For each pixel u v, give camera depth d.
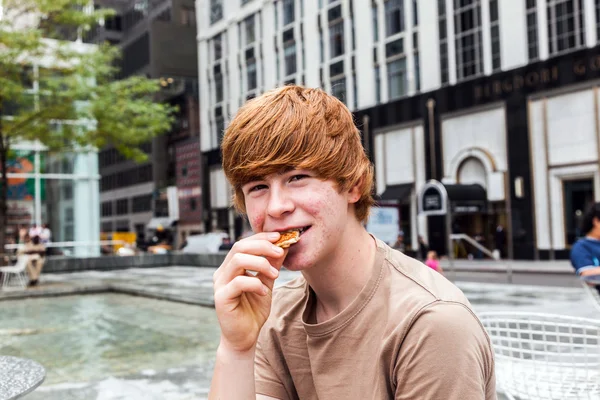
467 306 1.13
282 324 1.36
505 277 15.37
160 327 7.78
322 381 1.22
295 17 33.06
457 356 1.04
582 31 20.62
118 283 13.55
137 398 4.25
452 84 24.72
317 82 31.47
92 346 6.48
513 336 4.52
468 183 24.42
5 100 14.45
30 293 12.12
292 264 1.16
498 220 23.92
